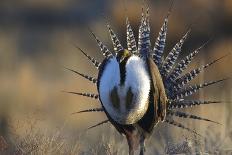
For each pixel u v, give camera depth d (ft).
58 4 327.26
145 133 93.66
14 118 123.03
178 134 110.22
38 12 325.62
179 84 96.48
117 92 89.25
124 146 108.88
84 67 233.14
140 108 90.07
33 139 99.30
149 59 91.40
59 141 102.89
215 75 193.36
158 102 91.97
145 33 94.12
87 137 116.98
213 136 104.17
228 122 111.45
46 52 271.90
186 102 96.84
